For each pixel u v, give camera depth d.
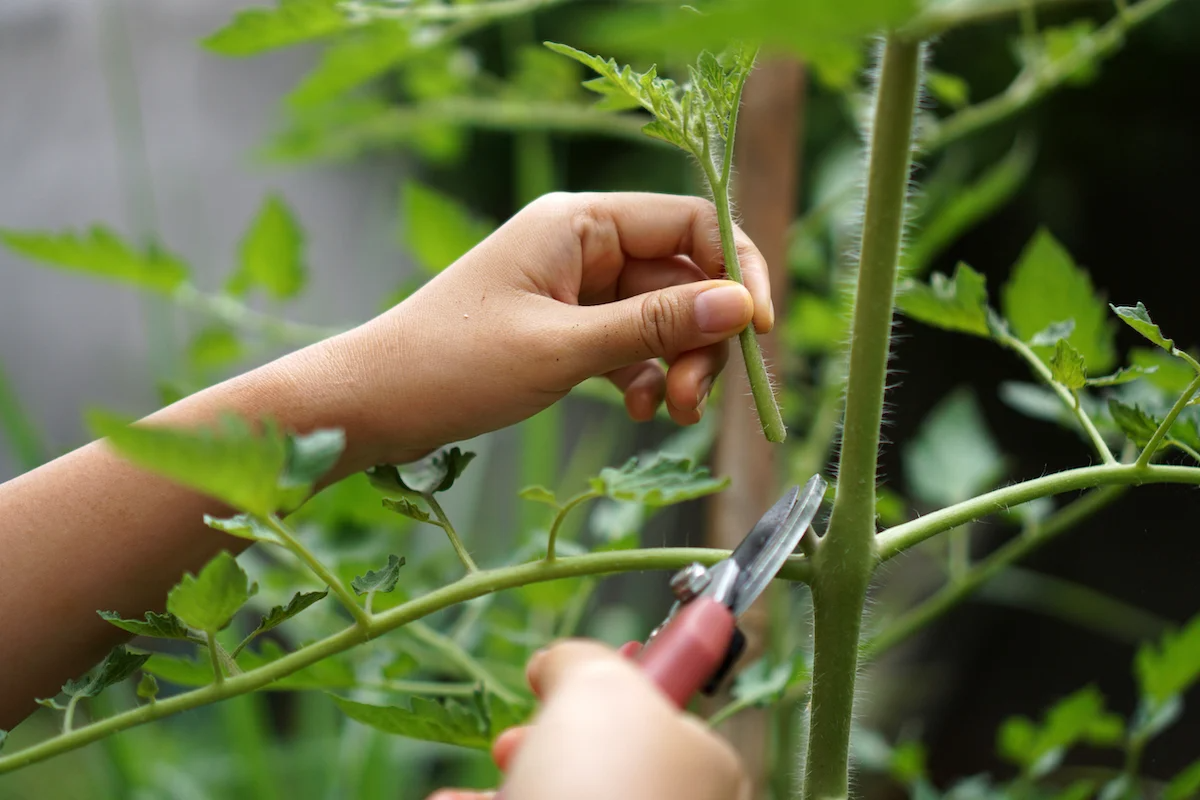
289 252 0.89
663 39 0.38
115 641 0.68
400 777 1.16
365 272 2.49
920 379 2.22
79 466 0.67
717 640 0.59
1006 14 0.55
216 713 1.49
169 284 0.87
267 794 0.96
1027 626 2.12
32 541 0.66
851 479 0.62
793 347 1.01
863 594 0.62
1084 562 2.05
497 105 0.98
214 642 0.61
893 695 1.96
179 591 0.59
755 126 0.85
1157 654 0.79
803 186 1.72
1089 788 0.81
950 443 0.89
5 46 3.02
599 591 1.84
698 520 1.94
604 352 0.66
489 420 0.68
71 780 1.49
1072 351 0.64
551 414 1.09
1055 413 0.78
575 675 0.55
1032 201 1.93
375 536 0.83
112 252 0.85
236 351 0.95
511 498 1.75
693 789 0.54
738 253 0.69
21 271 2.89
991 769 2.01
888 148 0.59
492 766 1.05
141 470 0.66
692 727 0.55
